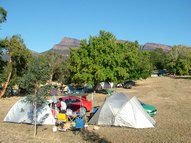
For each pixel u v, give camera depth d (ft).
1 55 138.72
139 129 58.44
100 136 52.70
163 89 178.70
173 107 93.04
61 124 63.10
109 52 143.33
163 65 448.24
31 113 65.00
